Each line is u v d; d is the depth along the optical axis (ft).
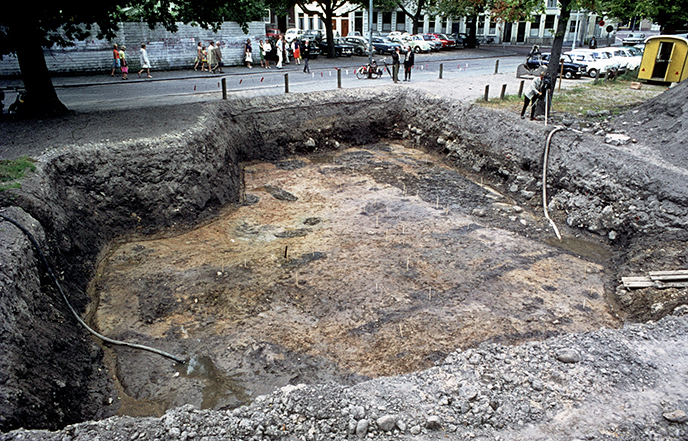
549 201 44.21
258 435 17.25
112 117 49.03
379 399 19.49
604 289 32.32
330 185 51.19
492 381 20.17
